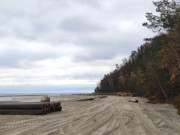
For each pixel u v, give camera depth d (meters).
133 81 87.62
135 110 21.20
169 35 18.75
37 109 17.25
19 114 17.58
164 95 39.53
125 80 124.12
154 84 42.16
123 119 13.96
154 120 13.50
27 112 17.45
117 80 141.88
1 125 11.22
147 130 9.75
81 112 19.22
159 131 9.52
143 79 44.47
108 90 141.62
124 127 10.59
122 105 29.44
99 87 163.88
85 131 9.38
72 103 35.06
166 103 35.06
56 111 20.58
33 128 10.16
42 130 9.55
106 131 9.41
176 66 25.14
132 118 14.52
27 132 9.01
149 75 41.69
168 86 38.44
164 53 25.64
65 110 21.64
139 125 11.30
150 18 19.42
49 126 10.84
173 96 38.84
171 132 9.29
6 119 14.12
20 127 10.48
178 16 17.84
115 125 11.27
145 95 61.19
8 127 10.48
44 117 15.34
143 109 22.55
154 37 22.48
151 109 22.66
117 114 17.22
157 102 38.88
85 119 13.95
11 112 17.64
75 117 15.18
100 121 12.93
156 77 40.00
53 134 8.60
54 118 14.65
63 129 9.89
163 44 23.67
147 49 41.00
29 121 13.02
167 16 18.55
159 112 19.20
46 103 18.11
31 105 17.38
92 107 25.47
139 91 68.75
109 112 18.97
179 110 19.25
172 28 18.72
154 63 38.59
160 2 18.83
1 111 17.75
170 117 15.30
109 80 144.12
